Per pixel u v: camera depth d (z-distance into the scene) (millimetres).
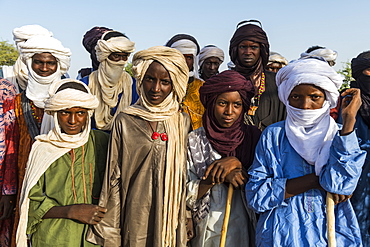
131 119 3096
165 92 3057
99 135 3295
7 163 3930
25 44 4023
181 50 4863
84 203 3053
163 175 3043
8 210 3949
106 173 3070
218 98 3082
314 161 2791
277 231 2797
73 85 3170
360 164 2635
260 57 4145
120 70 4348
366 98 3588
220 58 5828
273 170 2873
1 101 4000
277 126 2982
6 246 4066
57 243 2980
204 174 3055
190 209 3131
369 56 3623
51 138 3158
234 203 3139
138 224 3000
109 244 3031
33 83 4062
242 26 4188
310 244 2729
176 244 3045
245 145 3184
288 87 2832
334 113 3850
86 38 4992
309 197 2803
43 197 3053
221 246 2955
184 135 3160
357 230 2752
